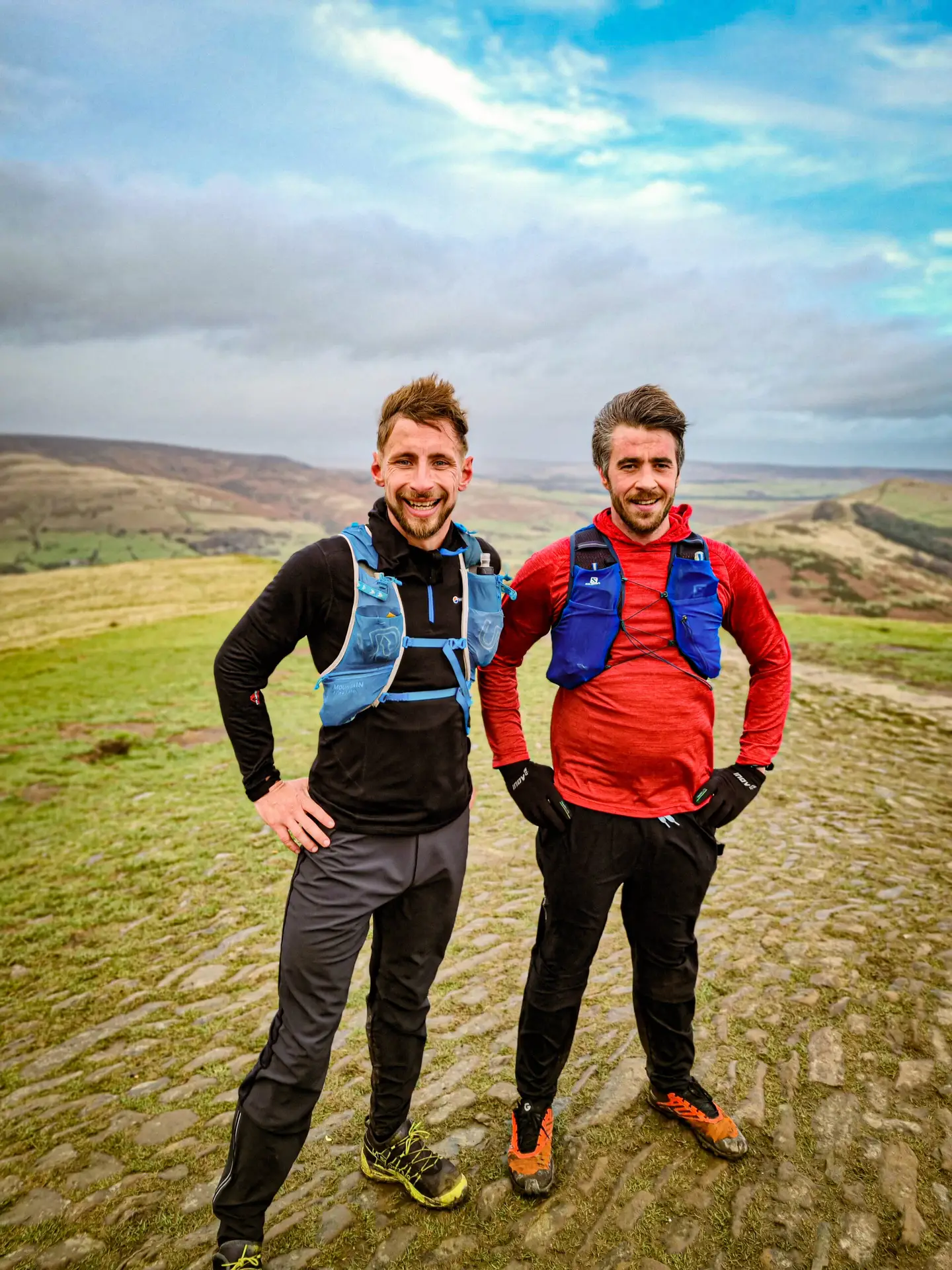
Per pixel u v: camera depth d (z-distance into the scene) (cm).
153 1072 346
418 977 229
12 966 476
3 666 2114
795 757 961
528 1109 245
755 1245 217
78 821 796
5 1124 314
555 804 235
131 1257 233
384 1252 223
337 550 202
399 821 208
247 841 693
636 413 221
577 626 230
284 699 1427
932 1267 207
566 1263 215
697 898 240
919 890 501
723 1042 321
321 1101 306
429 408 199
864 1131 260
